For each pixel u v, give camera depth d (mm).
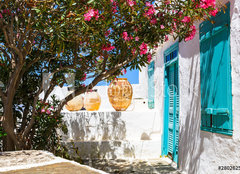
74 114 6871
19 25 4125
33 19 3139
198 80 4336
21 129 4910
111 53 4664
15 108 5117
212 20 3711
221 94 3453
